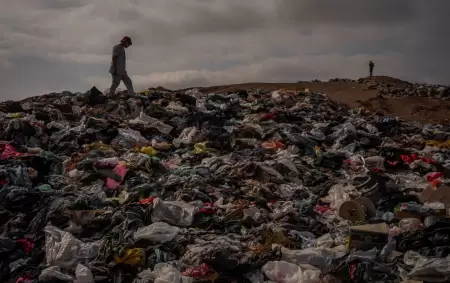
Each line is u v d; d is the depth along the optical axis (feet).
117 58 55.31
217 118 50.19
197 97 63.87
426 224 27.63
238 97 66.59
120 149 41.86
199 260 23.61
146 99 56.18
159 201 28.76
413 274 22.25
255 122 52.21
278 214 29.17
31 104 52.13
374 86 96.37
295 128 49.88
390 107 81.25
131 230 26.16
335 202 31.94
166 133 47.29
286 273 22.84
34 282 22.47
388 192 32.94
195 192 31.35
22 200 29.43
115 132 44.62
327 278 22.56
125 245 24.16
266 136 47.29
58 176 34.94
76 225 27.09
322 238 26.55
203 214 28.78
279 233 26.22
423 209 29.12
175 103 55.72
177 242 25.50
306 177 37.06
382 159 41.16
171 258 24.21
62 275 22.58
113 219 27.35
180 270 23.32
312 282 22.21
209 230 27.73
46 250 24.44
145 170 36.45
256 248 24.89
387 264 23.77
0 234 26.78
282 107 63.57
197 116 49.73
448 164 41.27
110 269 23.20
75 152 39.86
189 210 28.63
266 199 32.48
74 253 24.13
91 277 22.39
